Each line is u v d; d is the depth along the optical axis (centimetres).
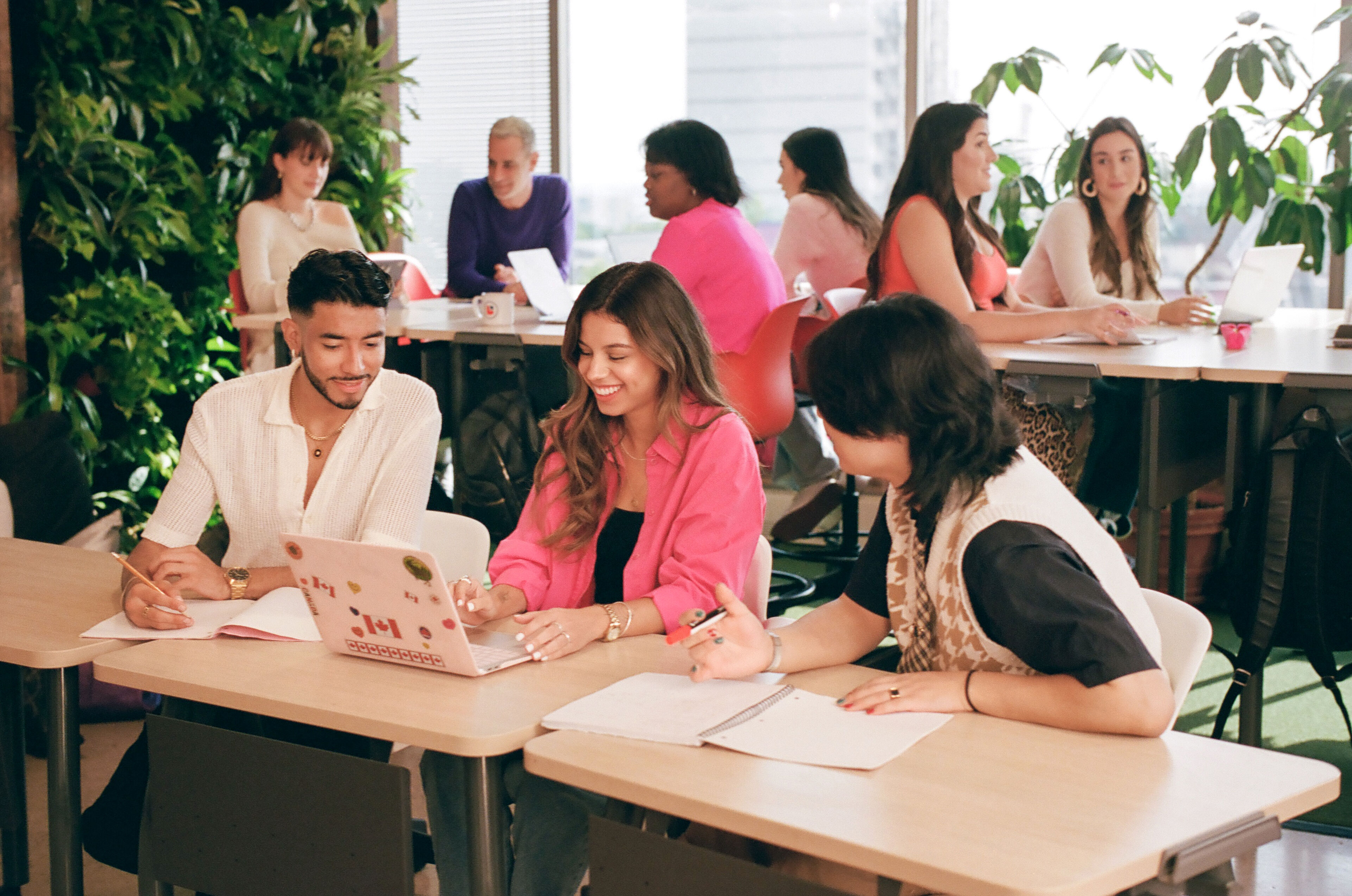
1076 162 446
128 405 455
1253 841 118
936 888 111
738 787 128
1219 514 390
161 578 197
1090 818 120
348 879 151
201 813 164
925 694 146
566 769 135
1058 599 138
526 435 362
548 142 582
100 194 462
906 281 348
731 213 357
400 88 596
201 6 479
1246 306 358
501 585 198
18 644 179
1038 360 292
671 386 194
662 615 183
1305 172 425
